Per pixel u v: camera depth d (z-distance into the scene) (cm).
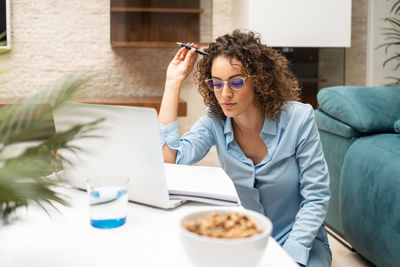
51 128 45
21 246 70
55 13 388
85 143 93
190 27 353
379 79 410
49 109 43
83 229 78
